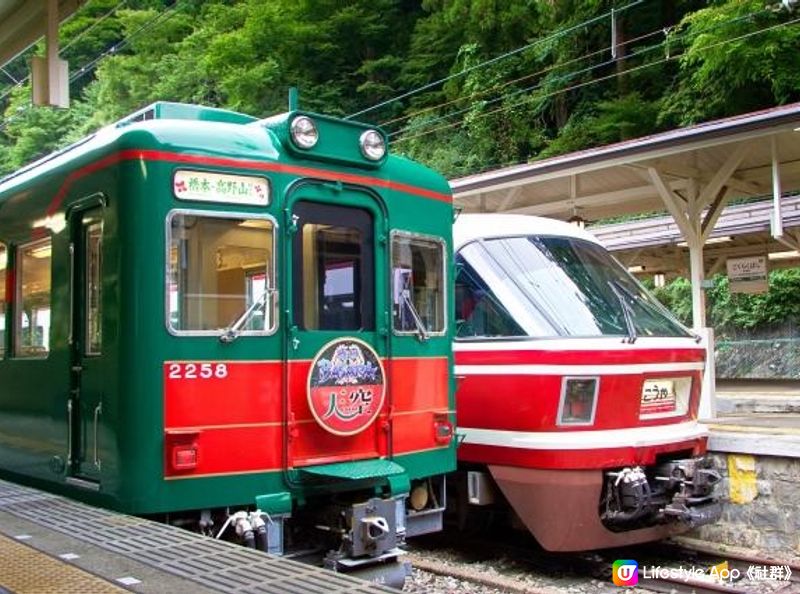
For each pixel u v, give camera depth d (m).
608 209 15.65
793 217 15.76
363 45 33.91
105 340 5.17
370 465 5.62
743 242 18.98
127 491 4.88
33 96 8.30
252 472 5.21
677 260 20.98
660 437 7.54
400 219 6.18
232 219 5.30
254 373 5.27
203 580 3.58
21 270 6.55
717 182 11.88
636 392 7.46
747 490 8.45
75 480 5.50
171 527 4.62
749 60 22.31
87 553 4.03
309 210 5.69
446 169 29.33
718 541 8.62
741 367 27.45
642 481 7.19
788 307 28.17
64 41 40.88
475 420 7.82
